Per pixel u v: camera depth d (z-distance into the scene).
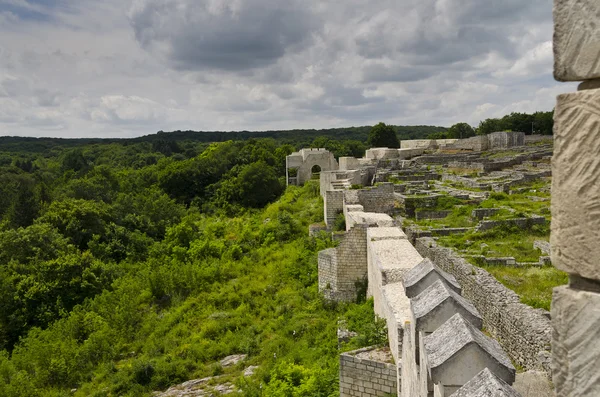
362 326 16.36
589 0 2.52
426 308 7.54
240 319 24.27
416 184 40.41
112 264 35.03
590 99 2.51
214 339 23.22
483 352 5.67
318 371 15.41
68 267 31.17
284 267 28.83
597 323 2.54
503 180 38.59
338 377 14.54
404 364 10.23
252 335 22.58
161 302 29.14
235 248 33.84
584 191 2.57
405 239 19.92
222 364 20.86
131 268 35.34
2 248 33.41
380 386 12.46
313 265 27.22
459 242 23.50
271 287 27.02
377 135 94.31
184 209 55.41
